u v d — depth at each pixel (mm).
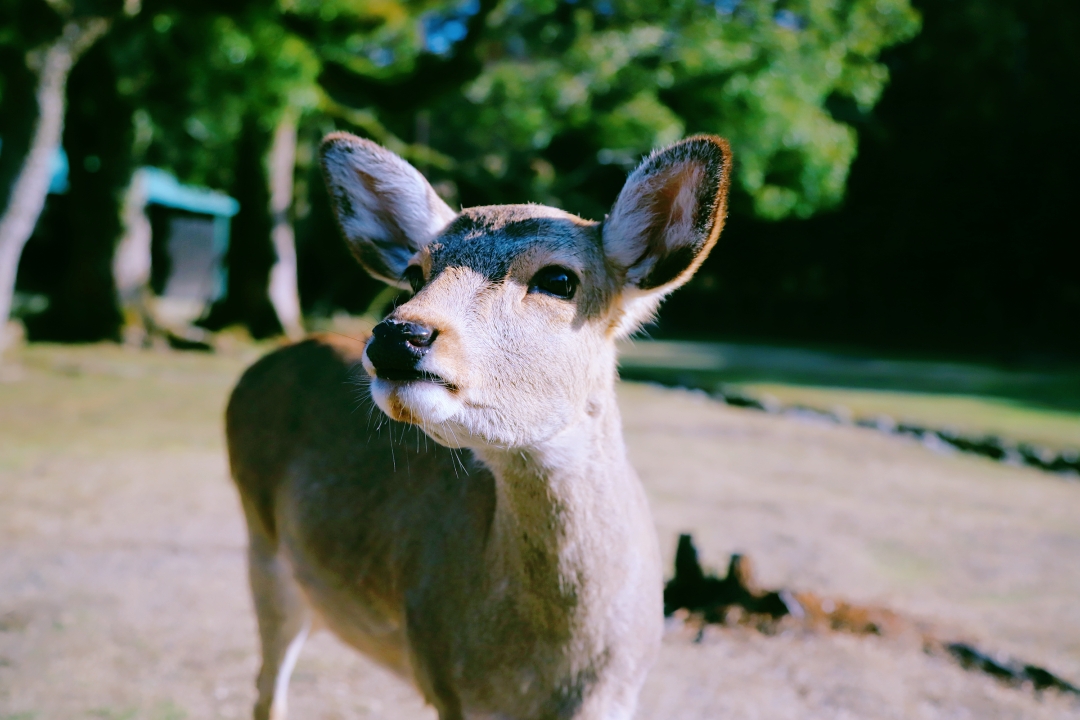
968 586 5996
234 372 14562
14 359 13938
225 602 5223
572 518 2557
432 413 2242
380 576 3074
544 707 2643
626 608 2652
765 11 19219
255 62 14516
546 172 22266
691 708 4234
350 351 3762
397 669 3207
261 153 18391
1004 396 15891
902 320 30422
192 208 29828
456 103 20203
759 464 9555
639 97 19188
